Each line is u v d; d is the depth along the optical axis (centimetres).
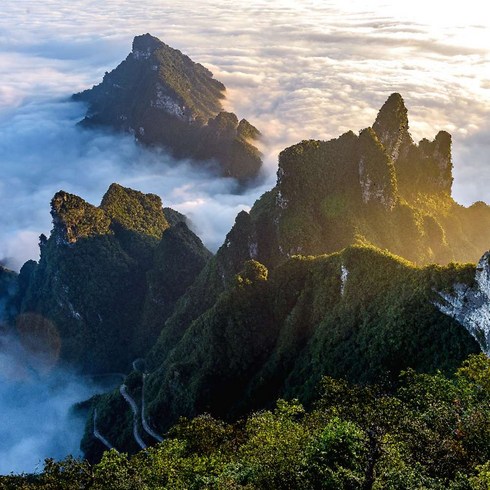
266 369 9131
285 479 3594
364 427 3728
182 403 9550
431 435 3662
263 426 4406
